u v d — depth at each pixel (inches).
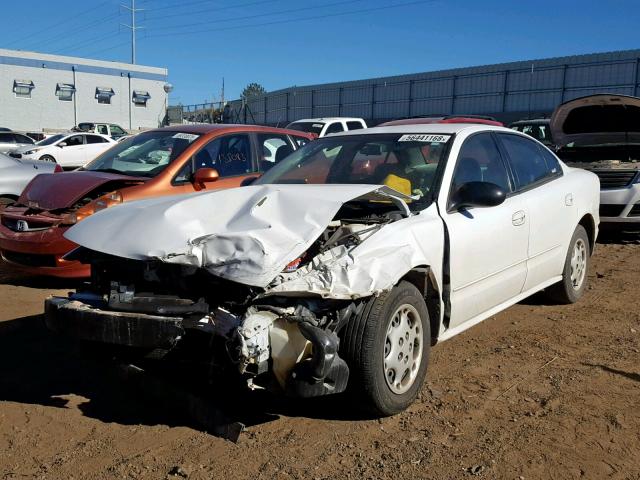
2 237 269.0
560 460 131.7
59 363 187.6
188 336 140.0
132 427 148.6
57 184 275.3
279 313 133.0
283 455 134.8
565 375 174.2
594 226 250.4
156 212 153.3
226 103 2049.7
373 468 129.6
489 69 1411.2
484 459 132.3
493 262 184.7
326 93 1756.9
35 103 1849.2
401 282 152.0
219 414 143.0
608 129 364.8
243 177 301.1
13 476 128.6
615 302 242.8
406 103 1578.5
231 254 134.8
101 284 157.5
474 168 189.2
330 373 130.5
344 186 162.6
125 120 2010.3
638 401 157.8
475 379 172.1
